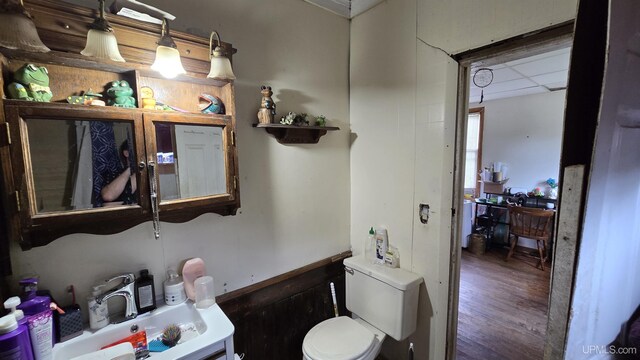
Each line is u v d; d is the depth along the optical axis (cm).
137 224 118
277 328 177
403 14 167
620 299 87
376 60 184
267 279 172
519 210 363
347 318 182
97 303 114
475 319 246
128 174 109
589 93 69
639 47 69
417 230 170
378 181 191
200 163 127
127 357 99
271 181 169
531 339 221
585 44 69
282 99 170
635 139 76
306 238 189
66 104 95
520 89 370
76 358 97
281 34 167
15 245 103
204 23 139
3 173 87
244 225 160
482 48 138
